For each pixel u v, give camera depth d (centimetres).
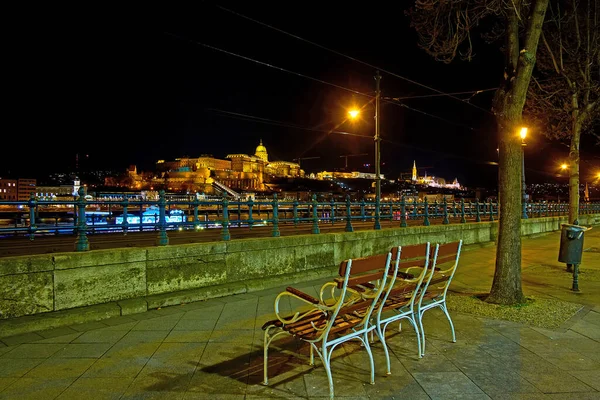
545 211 2833
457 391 378
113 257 659
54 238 1384
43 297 590
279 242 903
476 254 1388
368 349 400
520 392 376
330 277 966
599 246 1614
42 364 443
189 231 1762
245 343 508
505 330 552
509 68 713
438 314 630
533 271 1035
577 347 489
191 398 367
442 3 826
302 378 408
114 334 543
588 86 1162
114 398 367
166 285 722
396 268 426
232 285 791
